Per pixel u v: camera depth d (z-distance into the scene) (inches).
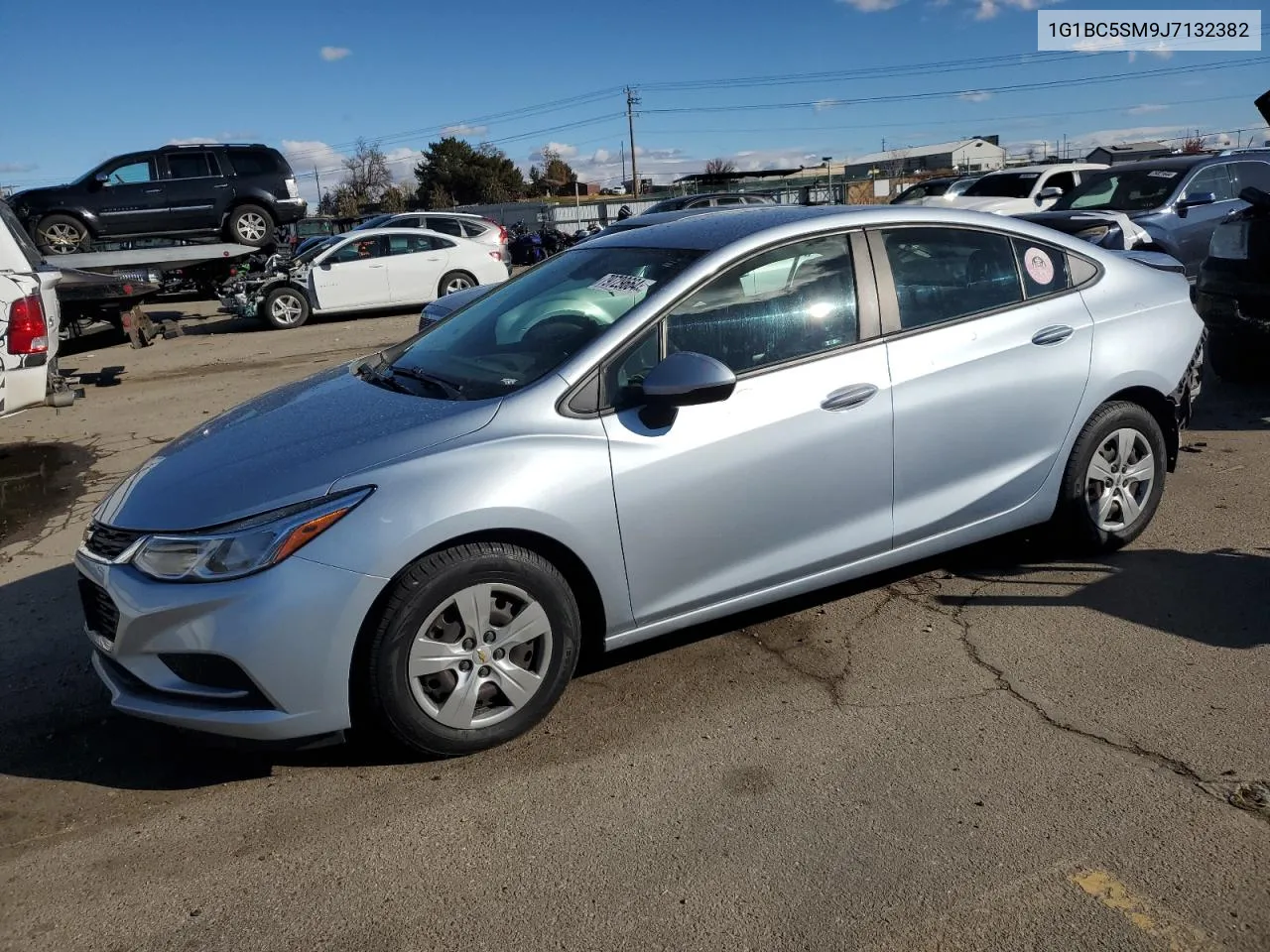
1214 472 226.1
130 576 117.6
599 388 130.0
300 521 114.3
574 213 2140.7
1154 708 130.6
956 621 158.1
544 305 152.3
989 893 98.6
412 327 579.8
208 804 119.6
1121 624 154.3
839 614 162.2
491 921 98.1
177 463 133.0
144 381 425.4
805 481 141.1
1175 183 416.2
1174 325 176.4
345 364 175.0
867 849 106.0
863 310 148.3
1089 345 166.2
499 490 119.6
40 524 233.9
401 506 116.0
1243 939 91.5
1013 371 158.1
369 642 117.0
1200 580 167.9
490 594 122.4
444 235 643.5
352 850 109.7
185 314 693.9
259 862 108.5
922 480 152.6
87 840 113.6
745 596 142.4
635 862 105.8
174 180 688.4
